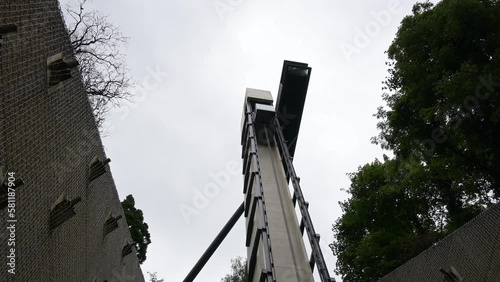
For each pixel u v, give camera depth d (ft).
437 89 46.83
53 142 30.60
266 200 47.32
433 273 41.73
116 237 48.26
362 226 77.05
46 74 29.40
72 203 31.76
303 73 61.00
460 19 46.37
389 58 58.70
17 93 25.52
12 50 24.97
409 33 53.06
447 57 49.01
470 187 55.42
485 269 34.71
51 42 30.19
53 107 30.60
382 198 67.36
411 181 61.46
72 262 34.63
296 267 38.58
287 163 51.08
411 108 55.26
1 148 23.67
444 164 55.57
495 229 34.12
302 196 43.78
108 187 44.96
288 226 43.68
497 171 51.03
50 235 30.25
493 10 45.32
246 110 63.87
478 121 47.96
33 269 27.63
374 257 68.13
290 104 62.28
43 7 29.04
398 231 69.67
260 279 34.86
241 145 65.82
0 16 23.77
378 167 76.59
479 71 44.47
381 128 61.05
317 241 36.55
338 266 77.51
